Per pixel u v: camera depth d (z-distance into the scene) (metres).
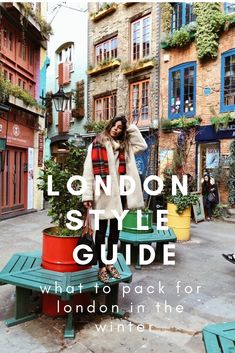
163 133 14.05
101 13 17.20
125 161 3.27
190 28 12.82
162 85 14.27
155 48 14.53
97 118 18.05
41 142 12.77
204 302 3.96
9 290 4.24
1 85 9.36
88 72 18.03
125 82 16.06
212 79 12.40
